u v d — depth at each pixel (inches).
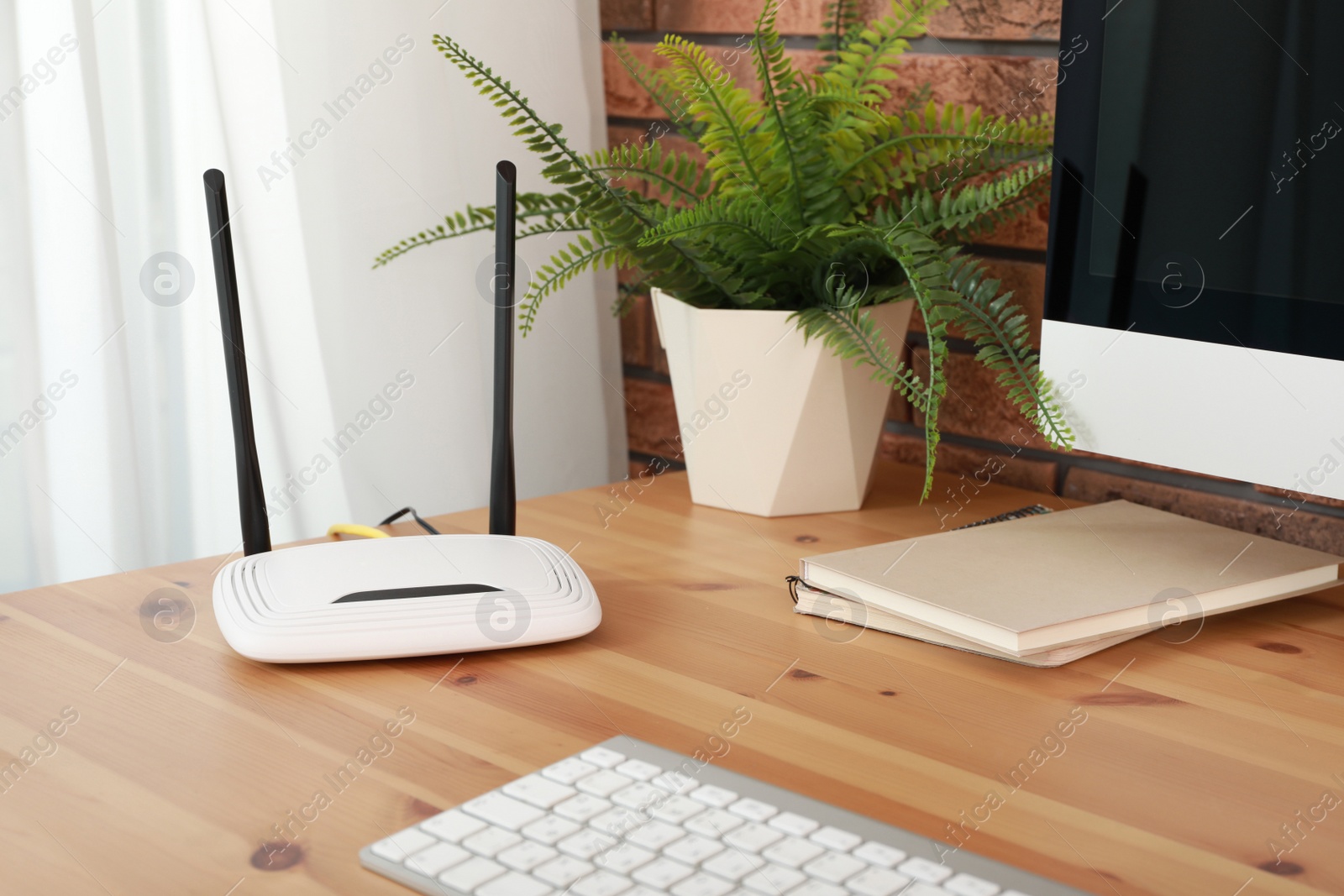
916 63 39.1
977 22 37.4
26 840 18.7
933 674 25.4
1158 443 27.6
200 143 43.5
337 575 27.5
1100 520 32.8
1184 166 26.4
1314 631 28.1
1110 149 27.8
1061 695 24.4
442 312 46.3
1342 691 24.6
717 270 33.9
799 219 35.1
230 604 26.5
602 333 51.0
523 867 17.3
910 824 19.2
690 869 17.2
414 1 43.6
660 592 30.4
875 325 32.9
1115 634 25.9
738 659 26.2
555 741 22.2
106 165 40.5
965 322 32.0
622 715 23.3
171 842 18.7
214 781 20.6
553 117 48.0
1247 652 26.8
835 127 34.5
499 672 25.5
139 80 42.6
